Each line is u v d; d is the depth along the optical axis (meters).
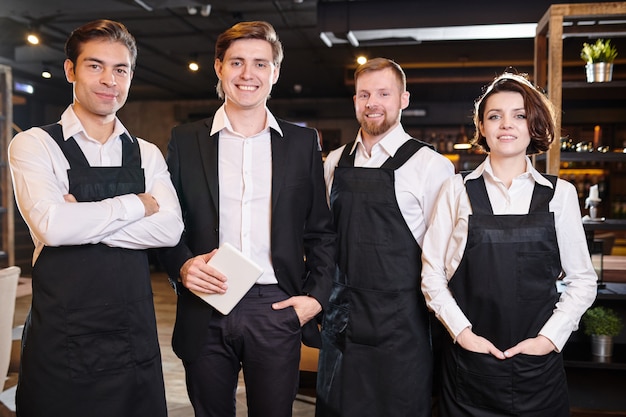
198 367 1.91
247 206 1.92
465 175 2.08
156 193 1.84
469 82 7.94
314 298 1.97
